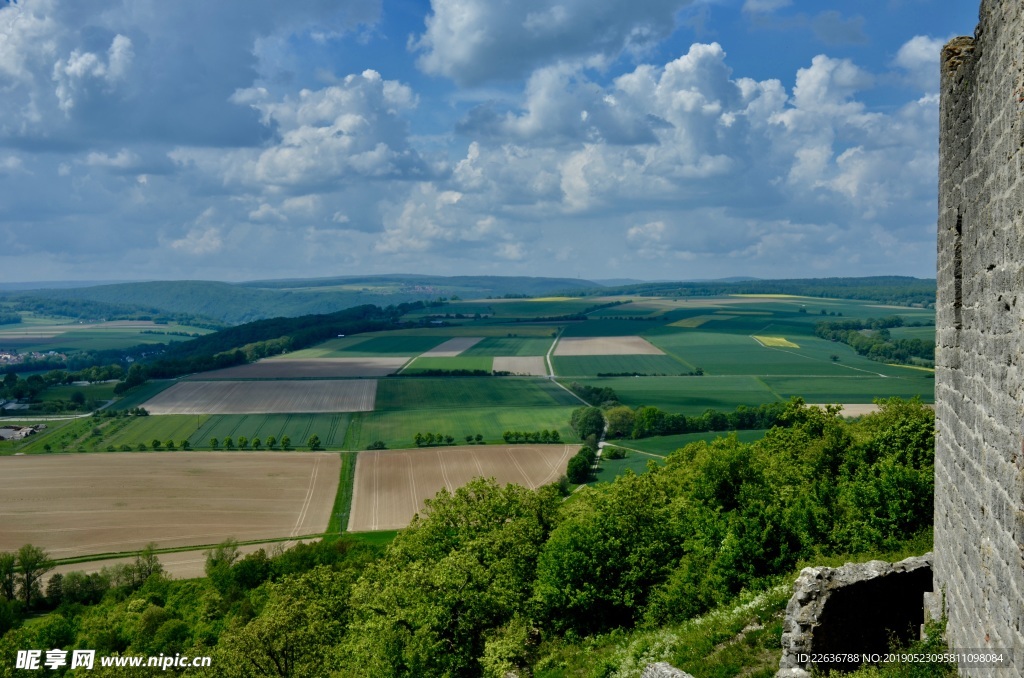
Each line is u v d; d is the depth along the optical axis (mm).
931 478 27062
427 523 50656
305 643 40281
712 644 21484
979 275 11312
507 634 34969
